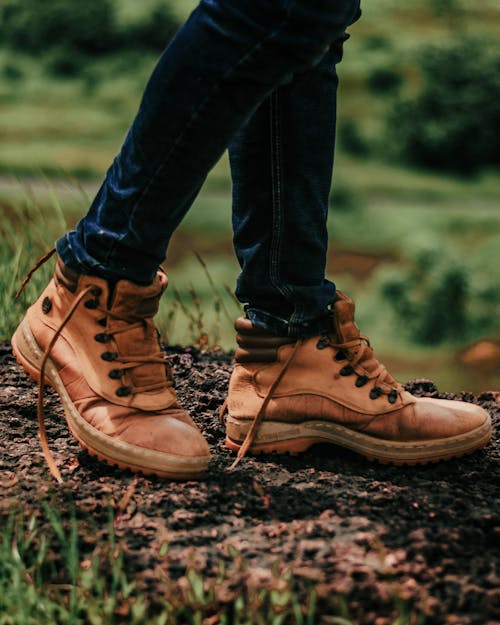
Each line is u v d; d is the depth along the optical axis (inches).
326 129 67.6
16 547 57.5
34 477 68.0
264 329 72.6
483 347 476.4
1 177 820.0
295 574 57.0
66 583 57.1
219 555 59.2
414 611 54.3
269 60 55.6
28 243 119.5
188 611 54.4
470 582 57.0
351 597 55.3
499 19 1691.7
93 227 64.9
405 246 623.8
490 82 1090.7
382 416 72.6
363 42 1488.7
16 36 1555.1
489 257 608.4
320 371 73.1
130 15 1576.0
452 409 74.3
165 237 63.6
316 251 70.0
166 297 467.8
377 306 535.5
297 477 70.6
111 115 1227.9
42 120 1172.5
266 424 73.7
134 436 66.7
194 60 56.3
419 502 66.2
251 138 67.4
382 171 1027.3
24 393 84.9
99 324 68.2
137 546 59.9
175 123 57.9
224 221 705.0
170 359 96.6
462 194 940.6
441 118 1098.1
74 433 69.1
